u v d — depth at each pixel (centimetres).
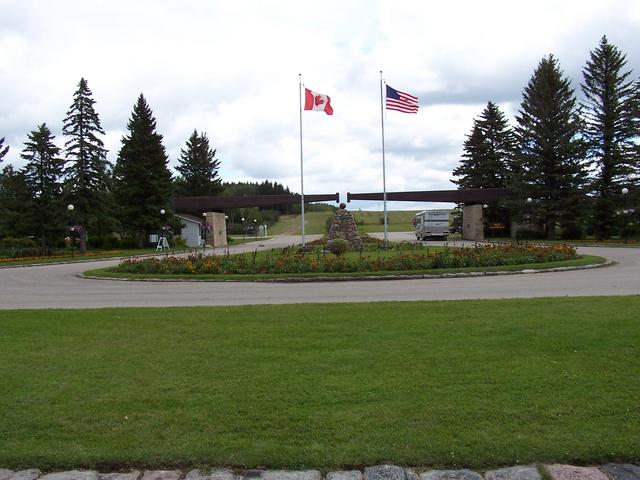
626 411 428
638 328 705
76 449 385
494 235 5769
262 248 4597
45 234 4466
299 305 1038
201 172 8044
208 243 5591
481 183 5925
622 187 4369
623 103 4459
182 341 715
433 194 5159
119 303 1257
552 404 444
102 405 468
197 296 1378
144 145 5006
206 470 357
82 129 4194
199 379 536
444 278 1703
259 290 1495
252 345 679
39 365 604
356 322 817
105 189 4362
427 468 354
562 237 4891
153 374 557
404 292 1334
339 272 1861
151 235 5153
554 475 340
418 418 422
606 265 2011
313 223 12706
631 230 4409
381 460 362
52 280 2012
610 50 4466
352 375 536
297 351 641
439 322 793
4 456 376
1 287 1772
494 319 803
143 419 435
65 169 4191
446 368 550
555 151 4712
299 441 389
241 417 433
